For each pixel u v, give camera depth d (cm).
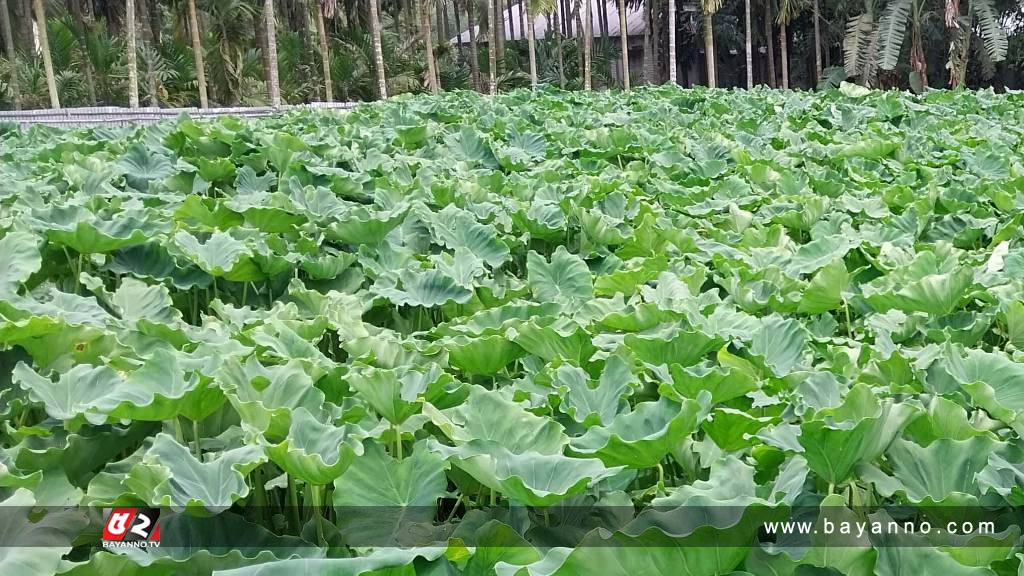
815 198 500
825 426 174
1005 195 528
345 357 333
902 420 200
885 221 490
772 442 193
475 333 296
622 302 326
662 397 205
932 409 212
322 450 193
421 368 242
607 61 3697
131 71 2189
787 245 445
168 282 363
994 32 2914
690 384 224
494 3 3134
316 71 3175
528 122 859
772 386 254
